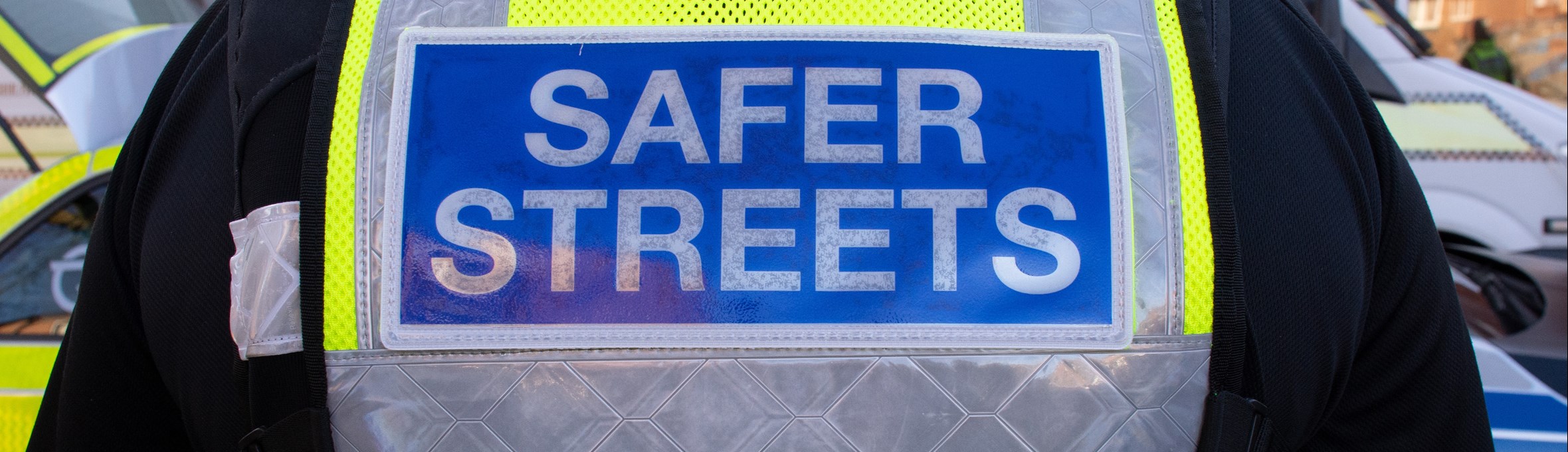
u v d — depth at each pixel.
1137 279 0.63
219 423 0.67
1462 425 0.76
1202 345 0.64
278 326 0.63
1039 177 0.64
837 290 0.63
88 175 2.13
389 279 0.62
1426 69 2.37
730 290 0.62
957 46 0.66
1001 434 0.64
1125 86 0.66
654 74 0.65
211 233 0.65
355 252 0.62
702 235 0.63
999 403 0.63
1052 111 0.65
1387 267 0.72
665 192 0.63
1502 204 2.30
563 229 0.63
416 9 0.67
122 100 2.18
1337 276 0.65
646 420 0.63
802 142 0.64
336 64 0.65
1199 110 0.65
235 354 0.65
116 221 0.71
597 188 0.63
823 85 0.65
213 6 0.77
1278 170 0.65
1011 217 0.63
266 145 0.64
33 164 2.14
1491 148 2.32
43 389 2.03
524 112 0.64
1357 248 0.67
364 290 0.62
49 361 2.04
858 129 0.64
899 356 0.63
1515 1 2.35
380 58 0.65
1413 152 2.34
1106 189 0.64
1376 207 0.69
